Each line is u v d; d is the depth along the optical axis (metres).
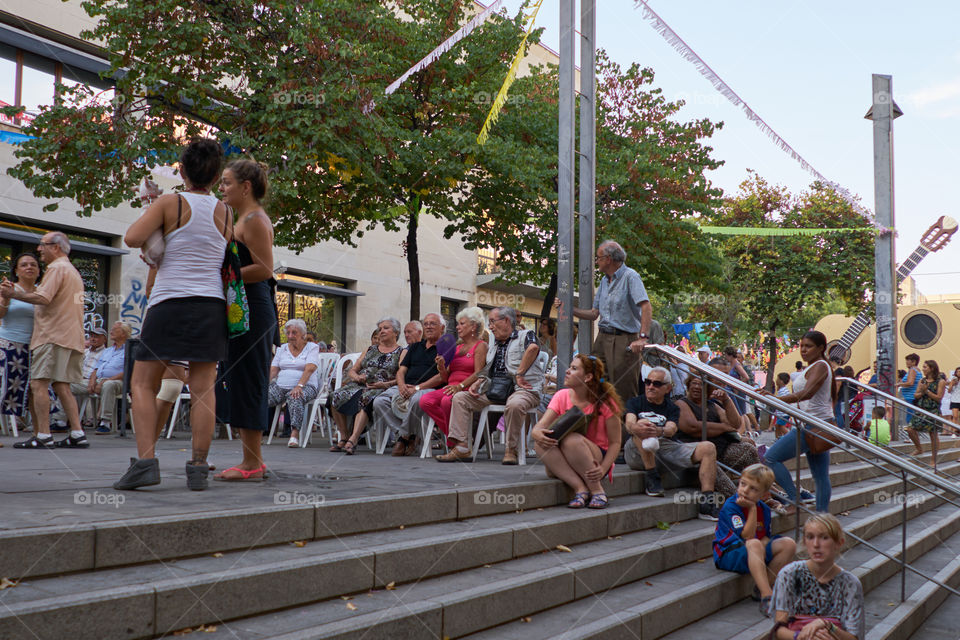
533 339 6.82
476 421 7.48
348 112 9.88
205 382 4.04
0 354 7.34
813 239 22.25
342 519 3.68
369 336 20.36
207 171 4.11
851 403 10.60
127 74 9.56
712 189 14.86
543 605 3.77
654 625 3.93
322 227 12.48
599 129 15.00
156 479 3.88
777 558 4.89
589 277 7.04
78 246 13.87
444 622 3.16
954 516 8.89
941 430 11.64
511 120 13.26
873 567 6.08
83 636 2.36
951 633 5.62
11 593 2.42
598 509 5.13
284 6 9.73
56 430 8.80
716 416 6.39
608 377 6.74
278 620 2.82
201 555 3.08
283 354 8.62
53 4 13.84
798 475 5.79
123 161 9.31
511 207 13.53
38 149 9.03
